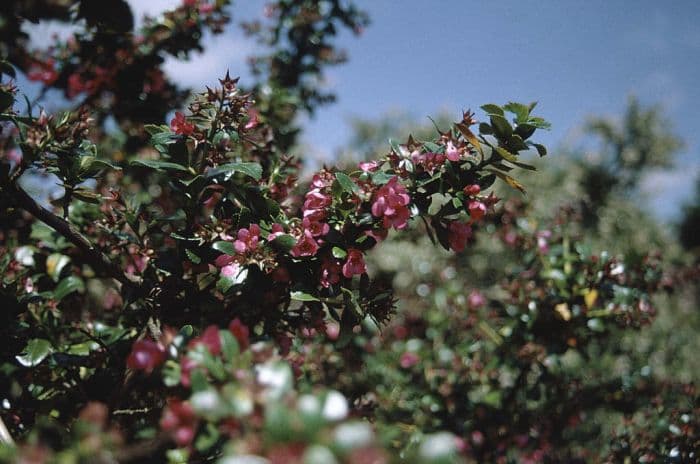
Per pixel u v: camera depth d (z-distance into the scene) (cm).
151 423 37
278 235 40
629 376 64
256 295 41
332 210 42
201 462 32
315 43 76
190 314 44
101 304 56
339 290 41
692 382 62
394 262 121
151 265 46
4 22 47
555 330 58
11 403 43
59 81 57
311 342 57
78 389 44
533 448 57
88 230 51
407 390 61
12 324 43
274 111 70
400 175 42
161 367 32
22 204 41
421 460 25
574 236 63
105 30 54
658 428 58
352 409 50
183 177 43
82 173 43
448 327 68
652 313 61
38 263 51
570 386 60
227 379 29
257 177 41
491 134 42
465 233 43
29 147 41
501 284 63
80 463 28
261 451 25
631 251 61
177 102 63
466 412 58
